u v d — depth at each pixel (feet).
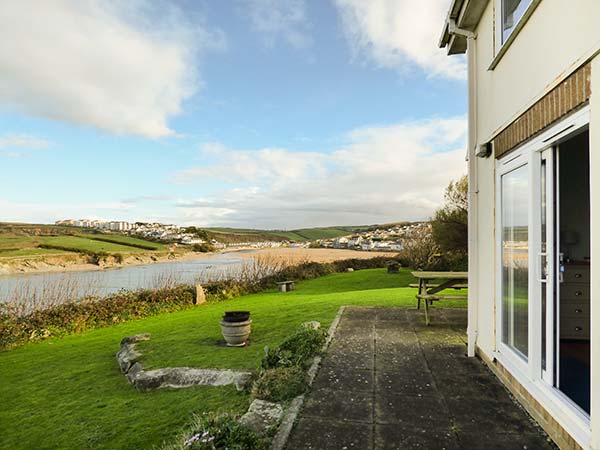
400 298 34.35
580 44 8.13
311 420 10.31
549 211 10.34
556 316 10.12
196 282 47.21
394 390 12.34
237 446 8.59
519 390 11.50
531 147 10.85
